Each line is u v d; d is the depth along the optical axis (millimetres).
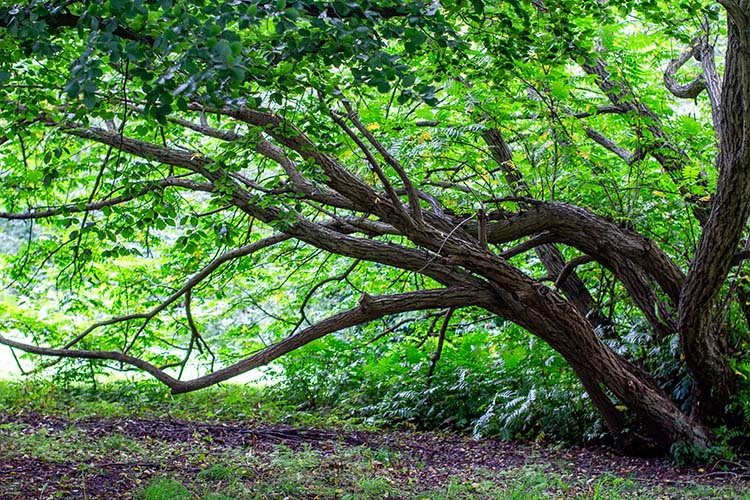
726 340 9156
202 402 13109
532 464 8750
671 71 10219
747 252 8094
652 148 8992
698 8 6785
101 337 13328
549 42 6535
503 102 8094
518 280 8008
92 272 11250
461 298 8258
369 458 8484
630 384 8805
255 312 16953
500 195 8953
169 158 7500
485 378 11938
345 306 15133
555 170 8406
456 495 6980
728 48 6852
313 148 6703
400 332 14062
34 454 7531
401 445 9953
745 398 8812
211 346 16203
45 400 11906
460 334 13664
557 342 8641
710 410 9055
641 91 9039
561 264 10922
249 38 4953
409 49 4453
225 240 7180
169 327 13633
